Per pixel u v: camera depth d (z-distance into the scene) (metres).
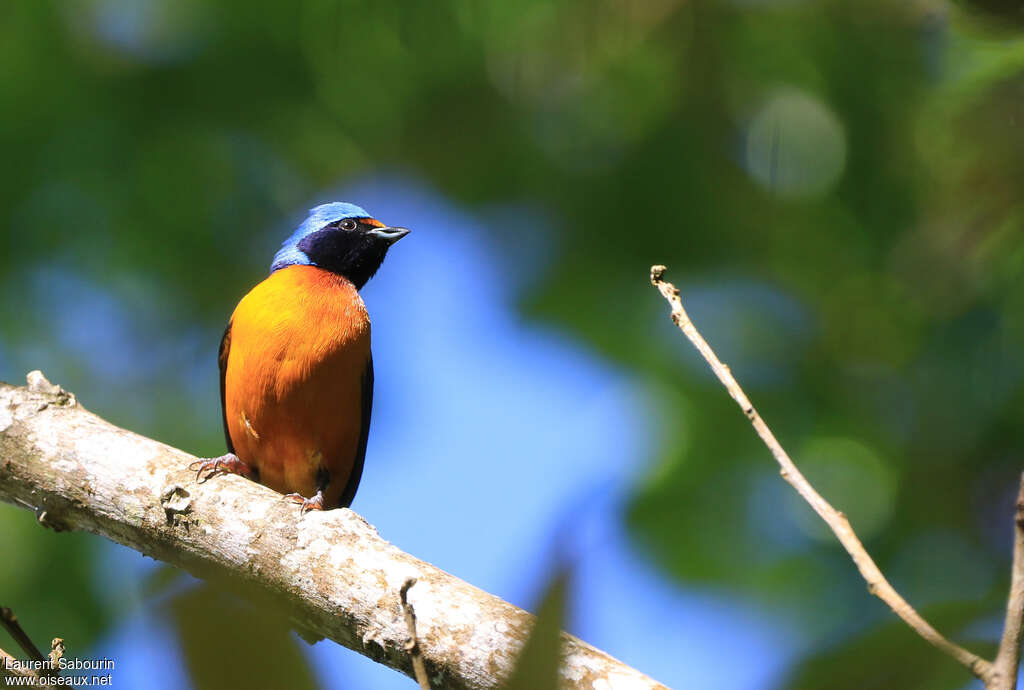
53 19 12.11
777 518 11.69
